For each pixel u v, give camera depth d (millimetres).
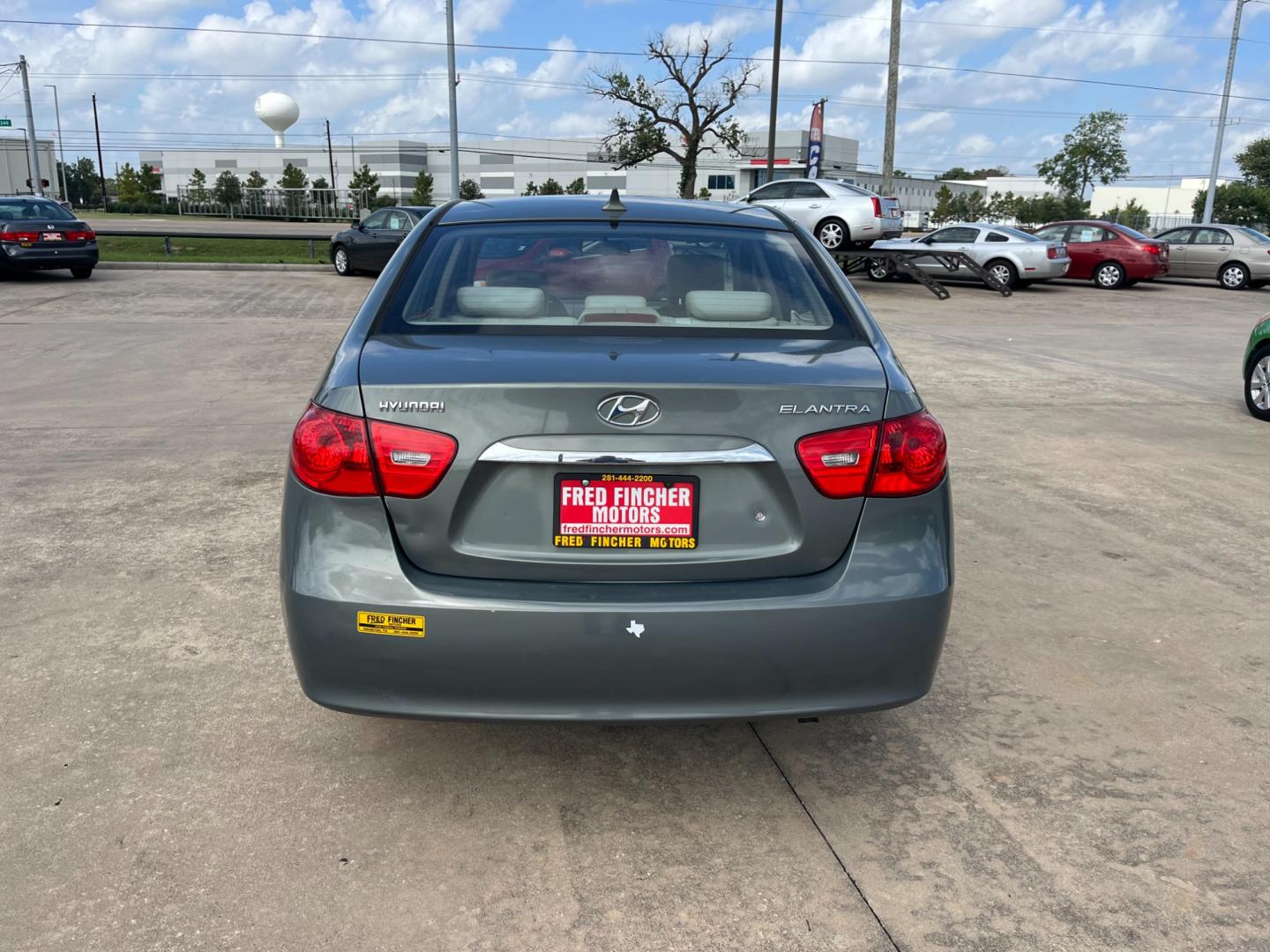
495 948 2131
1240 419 7957
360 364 2373
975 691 3324
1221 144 37250
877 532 2344
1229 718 3174
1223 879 2391
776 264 3025
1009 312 16953
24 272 18609
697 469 2273
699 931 2195
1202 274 24031
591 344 2482
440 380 2242
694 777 2809
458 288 2783
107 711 3043
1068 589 4238
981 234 21328
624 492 2270
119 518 4859
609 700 2266
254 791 2670
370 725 3023
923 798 2719
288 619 2336
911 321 15258
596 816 2611
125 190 74000
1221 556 4691
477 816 2594
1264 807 2688
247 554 4383
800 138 91250
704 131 41781
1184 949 2158
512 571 2277
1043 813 2652
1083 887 2357
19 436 6535
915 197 119438
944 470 2455
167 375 8891
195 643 3518
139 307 13992
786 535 2318
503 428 2221
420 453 2230
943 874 2402
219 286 17266
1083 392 9000
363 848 2447
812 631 2271
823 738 3029
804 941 2172
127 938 2123
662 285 2852
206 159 110562
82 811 2551
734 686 2273
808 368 2391
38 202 17531
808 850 2488
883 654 2324
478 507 2273
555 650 2223
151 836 2465
